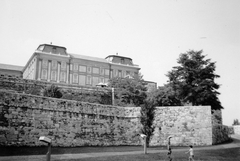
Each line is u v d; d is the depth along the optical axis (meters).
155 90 63.34
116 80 68.38
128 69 118.88
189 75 52.84
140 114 42.62
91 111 39.47
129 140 41.94
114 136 41.03
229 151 34.62
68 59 105.06
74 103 37.97
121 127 42.06
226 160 29.44
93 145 38.50
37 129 33.91
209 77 52.44
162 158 29.06
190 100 53.09
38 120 34.22
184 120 41.75
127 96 59.34
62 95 50.59
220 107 51.88
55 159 26.14
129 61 122.00
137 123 42.69
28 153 29.23
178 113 42.19
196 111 41.81
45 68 99.50
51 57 101.50
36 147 32.72
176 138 41.25
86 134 38.25
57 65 102.38
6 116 31.97
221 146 39.78
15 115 32.56
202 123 41.38
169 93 57.72
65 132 36.25
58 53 104.25
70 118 37.16
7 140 31.45
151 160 27.78
